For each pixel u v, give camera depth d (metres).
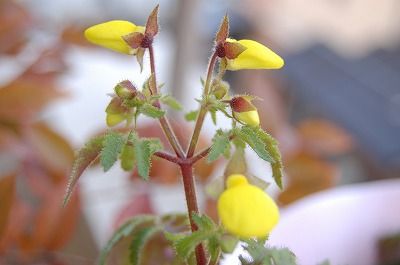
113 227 0.30
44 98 0.31
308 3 0.73
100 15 0.58
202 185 0.30
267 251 0.19
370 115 0.53
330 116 0.53
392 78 0.59
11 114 0.31
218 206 0.19
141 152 0.19
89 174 0.39
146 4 0.64
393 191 0.32
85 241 0.36
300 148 0.34
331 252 0.30
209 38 0.57
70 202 0.30
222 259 0.22
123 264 0.27
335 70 0.61
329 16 0.75
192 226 0.21
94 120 0.47
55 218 0.30
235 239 0.19
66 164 0.31
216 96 0.20
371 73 0.60
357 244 0.31
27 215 0.30
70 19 0.39
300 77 0.59
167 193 0.36
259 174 0.37
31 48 0.35
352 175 0.49
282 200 0.33
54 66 0.34
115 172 0.40
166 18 0.52
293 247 0.30
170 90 0.41
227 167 0.21
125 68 0.54
